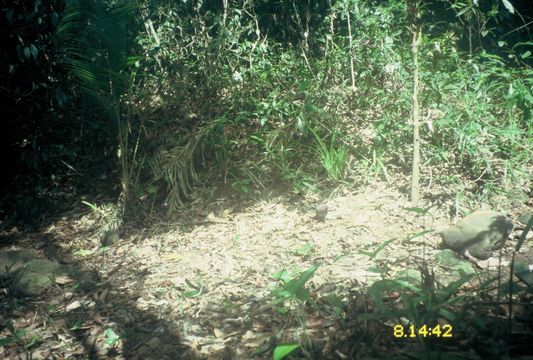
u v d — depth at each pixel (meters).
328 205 5.53
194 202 5.96
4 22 6.54
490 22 7.83
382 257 4.45
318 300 3.77
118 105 5.88
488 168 5.32
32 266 4.90
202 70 7.09
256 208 5.72
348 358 3.12
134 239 5.50
